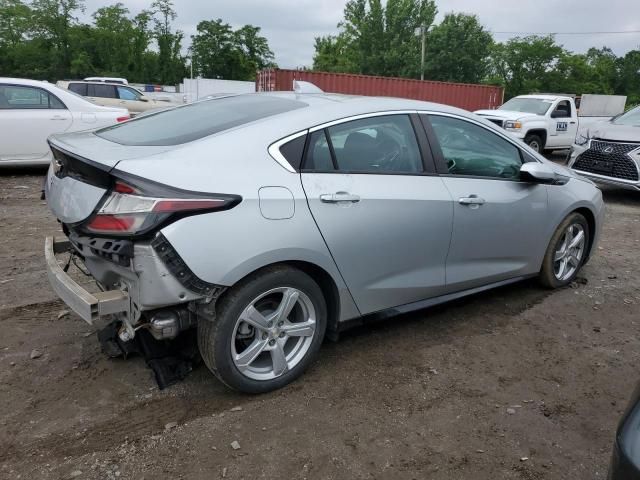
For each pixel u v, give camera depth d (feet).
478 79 159.22
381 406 9.77
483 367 11.23
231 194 8.66
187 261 8.24
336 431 9.05
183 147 9.07
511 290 15.46
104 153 8.83
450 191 11.76
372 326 12.88
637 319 13.88
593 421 9.59
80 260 11.12
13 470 7.97
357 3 178.29
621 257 19.33
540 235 14.11
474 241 12.40
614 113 108.27
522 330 12.98
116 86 59.82
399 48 167.63
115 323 11.09
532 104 50.44
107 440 8.66
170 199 8.12
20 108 29.60
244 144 9.34
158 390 10.01
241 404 9.67
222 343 9.09
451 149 12.21
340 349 11.73
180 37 249.55
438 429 9.21
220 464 8.20
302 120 10.07
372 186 10.51
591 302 14.80
